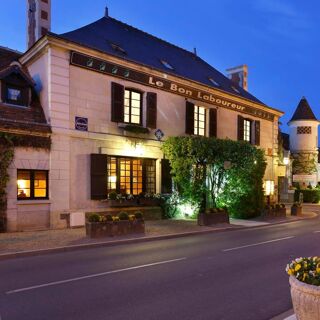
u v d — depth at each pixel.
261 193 19.81
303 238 12.83
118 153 15.79
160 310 5.40
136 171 16.80
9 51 16.98
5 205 12.45
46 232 12.65
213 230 14.41
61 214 13.76
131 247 10.77
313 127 39.28
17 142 12.75
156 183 17.45
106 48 16.59
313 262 4.35
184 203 18.08
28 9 18.03
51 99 13.65
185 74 20.20
